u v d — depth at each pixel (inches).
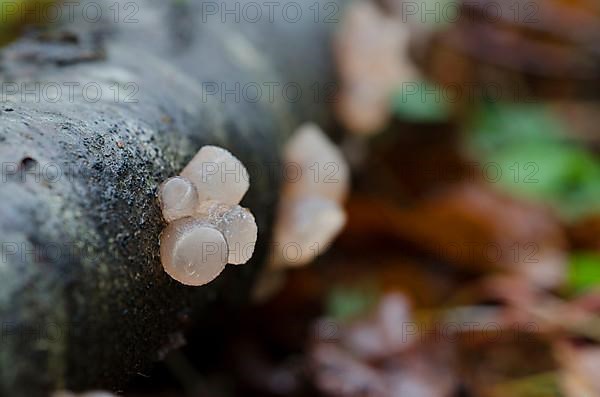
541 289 15.2
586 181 17.5
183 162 10.1
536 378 13.0
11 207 8.5
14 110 9.3
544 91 21.7
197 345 12.6
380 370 12.8
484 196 17.0
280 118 12.0
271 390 12.8
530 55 21.1
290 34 12.9
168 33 11.5
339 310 13.7
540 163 17.5
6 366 8.2
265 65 12.2
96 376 8.9
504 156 18.0
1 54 10.7
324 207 11.5
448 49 20.1
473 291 14.9
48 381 8.4
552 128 19.7
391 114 17.0
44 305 8.4
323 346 13.0
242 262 9.7
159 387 12.5
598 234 16.7
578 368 13.0
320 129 13.5
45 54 10.7
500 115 19.7
